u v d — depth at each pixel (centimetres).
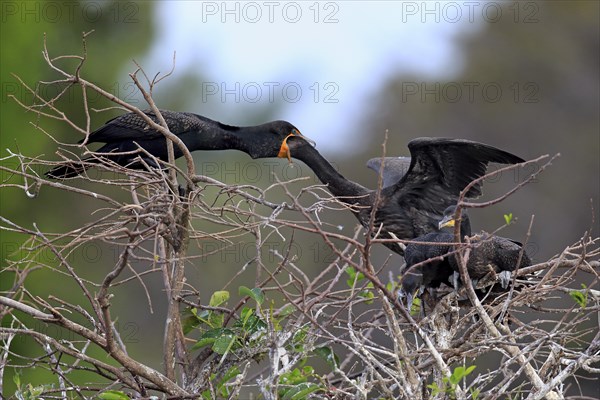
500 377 1698
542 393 807
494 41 3384
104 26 2156
